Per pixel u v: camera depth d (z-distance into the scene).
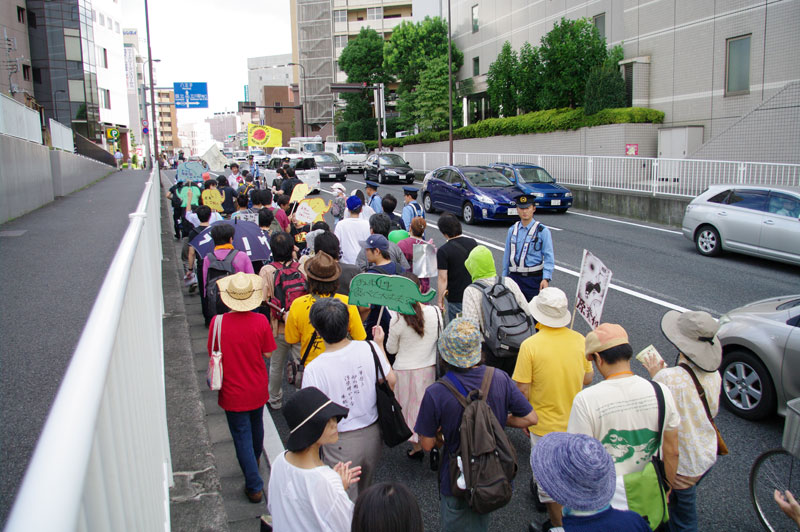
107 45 53.03
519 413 3.33
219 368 3.91
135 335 2.69
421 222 7.09
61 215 13.48
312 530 2.50
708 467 3.28
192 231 8.61
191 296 9.12
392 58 45.34
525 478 4.55
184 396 4.74
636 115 22.38
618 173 19.41
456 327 3.25
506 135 29.95
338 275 4.34
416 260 5.81
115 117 54.50
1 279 7.32
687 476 3.26
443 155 31.66
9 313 5.95
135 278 3.02
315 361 3.52
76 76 45.28
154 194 10.33
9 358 4.76
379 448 3.68
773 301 5.77
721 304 8.84
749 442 5.04
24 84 41.78
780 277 10.49
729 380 5.68
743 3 19.64
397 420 3.60
